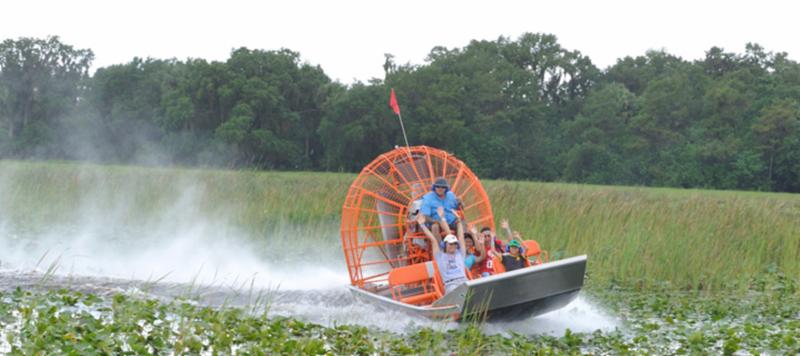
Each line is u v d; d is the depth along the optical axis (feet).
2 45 420.77
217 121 337.52
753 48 403.34
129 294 46.11
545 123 352.08
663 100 317.42
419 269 46.57
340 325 43.57
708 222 75.87
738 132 309.01
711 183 297.74
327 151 329.31
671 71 404.16
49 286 51.93
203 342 37.32
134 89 404.57
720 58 404.36
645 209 80.74
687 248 66.08
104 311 42.24
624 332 45.70
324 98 352.49
